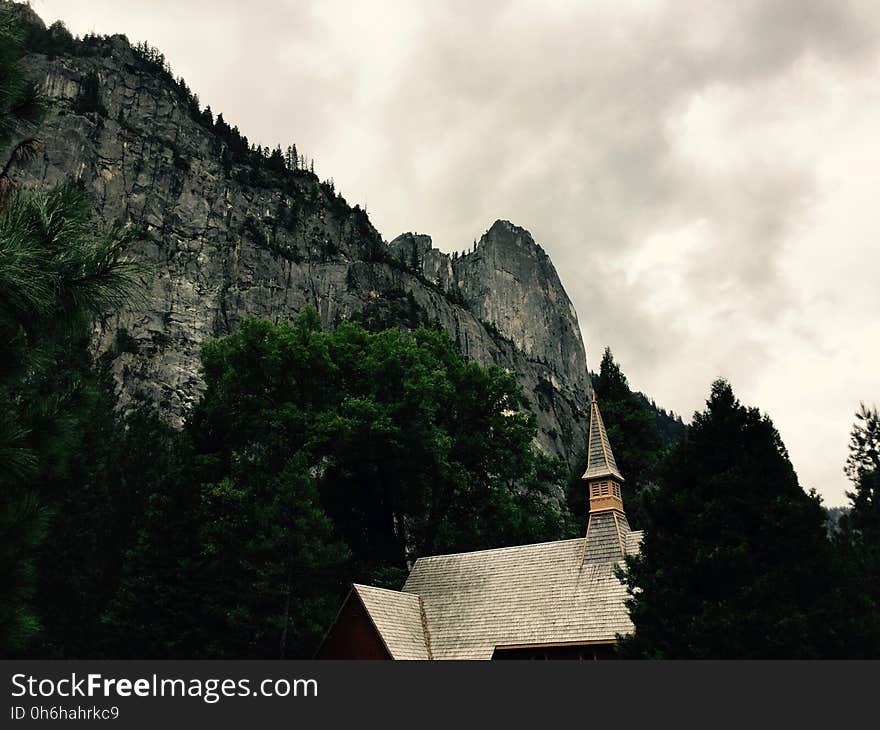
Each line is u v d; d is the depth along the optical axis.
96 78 191.12
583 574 37.78
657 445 74.31
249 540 45.78
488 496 56.62
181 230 182.62
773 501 24.59
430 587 42.00
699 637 22.70
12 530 11.22
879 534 45.25
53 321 11.82
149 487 53.34
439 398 53.34
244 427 52.75
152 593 45.97
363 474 54.97
